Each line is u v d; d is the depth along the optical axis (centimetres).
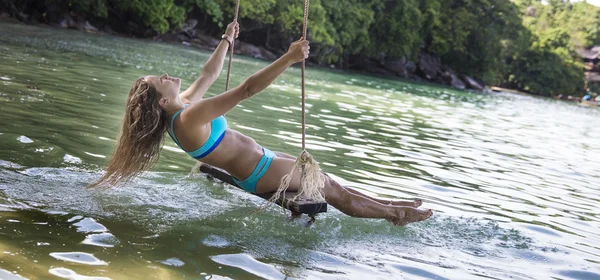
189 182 518
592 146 1323
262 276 345
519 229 510
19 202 402
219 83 1384
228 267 351
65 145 565
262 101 1133
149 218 416
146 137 428
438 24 4150
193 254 363
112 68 1289
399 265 391
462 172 742
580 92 5622
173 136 430
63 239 354
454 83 4056
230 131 444
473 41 4309
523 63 5409
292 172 441
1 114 636
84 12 2634
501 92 4372
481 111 1923
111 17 2727
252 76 409
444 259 414
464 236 472
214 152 431
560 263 433
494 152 966
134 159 430
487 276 389
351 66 4009
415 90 2603
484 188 663
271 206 485
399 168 707
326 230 446
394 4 3938
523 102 3192
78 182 466
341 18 3653
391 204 488
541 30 6131
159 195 471
